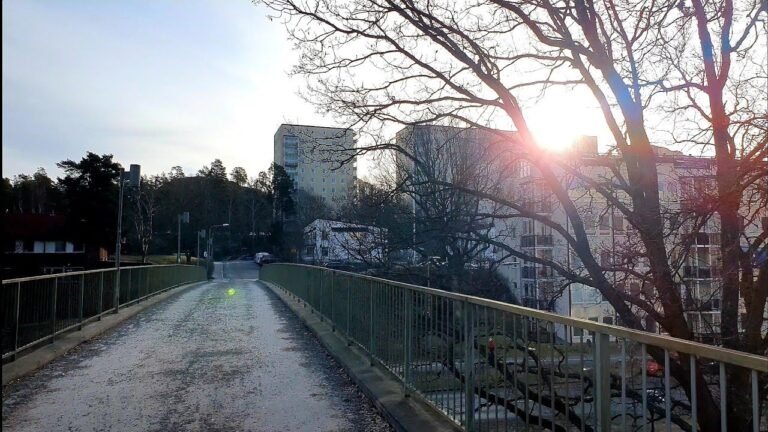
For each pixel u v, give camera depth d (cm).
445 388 469
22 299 754
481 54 964
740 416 434
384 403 528
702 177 730
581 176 905
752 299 738
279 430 488
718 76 840
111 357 812
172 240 8862
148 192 6588
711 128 763
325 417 524
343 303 905
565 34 935
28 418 517
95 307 1126
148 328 1123
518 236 1523
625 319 844
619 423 302
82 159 5050
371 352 708
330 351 819
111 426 495
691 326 830
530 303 1361
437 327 487
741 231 706
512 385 364
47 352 791
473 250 1332
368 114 1027
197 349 878
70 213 5034
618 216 977
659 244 760
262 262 8006
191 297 1983
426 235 1160
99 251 5212
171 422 508
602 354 279
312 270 1298
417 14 930
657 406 325
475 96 992
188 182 9325
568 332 322
